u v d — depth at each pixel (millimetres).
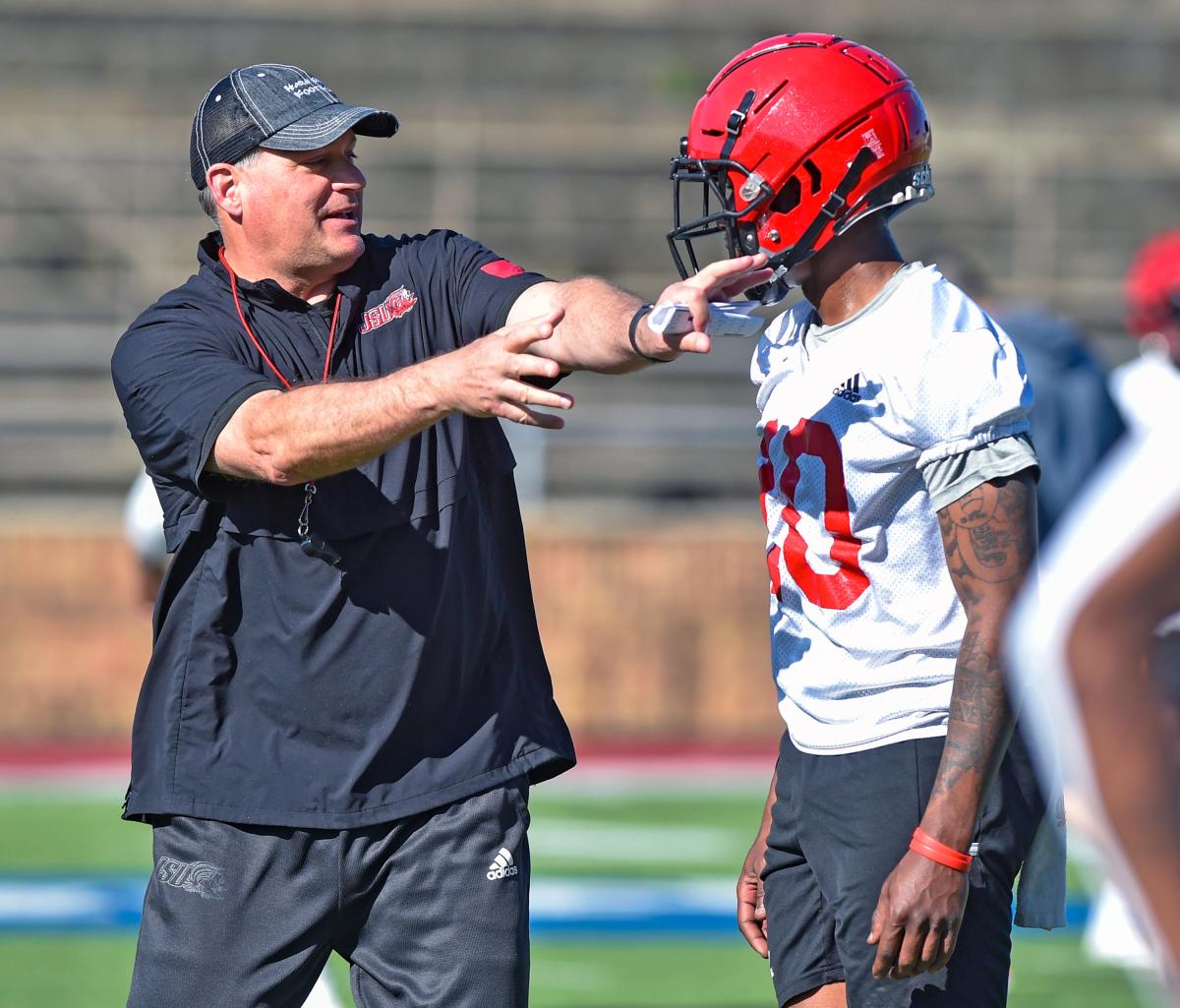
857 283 10109
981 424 9375
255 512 10930
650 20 66125
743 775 34031
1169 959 4348
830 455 9992
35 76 63531
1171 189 60875
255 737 11039
